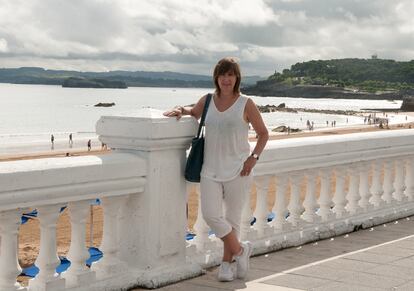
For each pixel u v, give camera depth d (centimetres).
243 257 637
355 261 722
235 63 586
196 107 626
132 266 616
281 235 790
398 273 673
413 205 1047
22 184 489
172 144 612
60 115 18788
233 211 621
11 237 498
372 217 945
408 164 1044
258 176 749
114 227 596
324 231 845
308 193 841
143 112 612
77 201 548
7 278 500
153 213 608
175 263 636
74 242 562
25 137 10150
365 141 909
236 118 591
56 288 534
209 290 604
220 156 600
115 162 569
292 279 645
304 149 791
